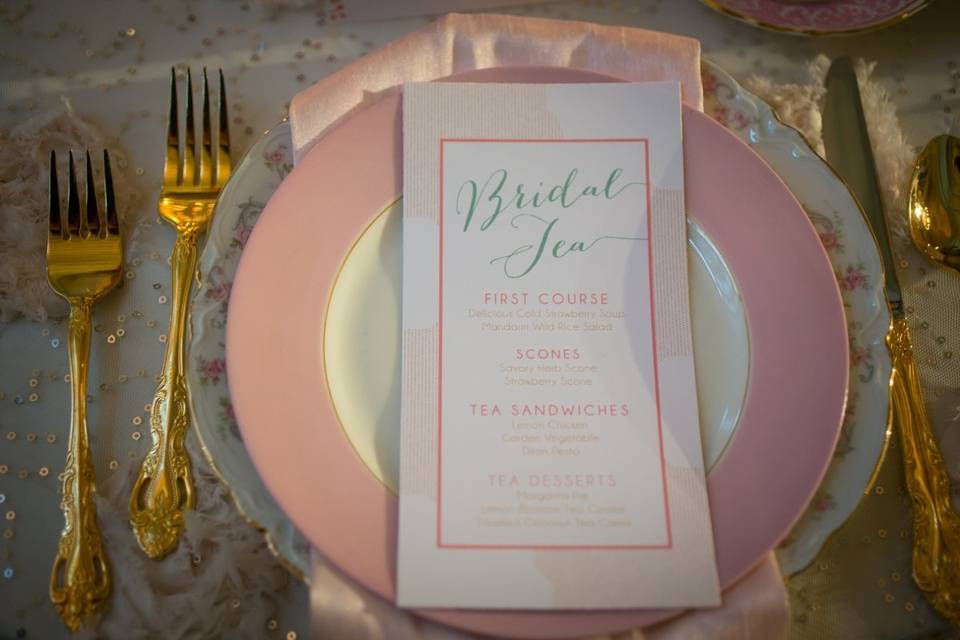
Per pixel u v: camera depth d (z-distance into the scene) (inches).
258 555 18.1
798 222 18.6
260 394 17.1
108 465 19.6
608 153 19.3
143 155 23.1
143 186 22.6
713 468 17.1
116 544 18.1
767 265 18.5
